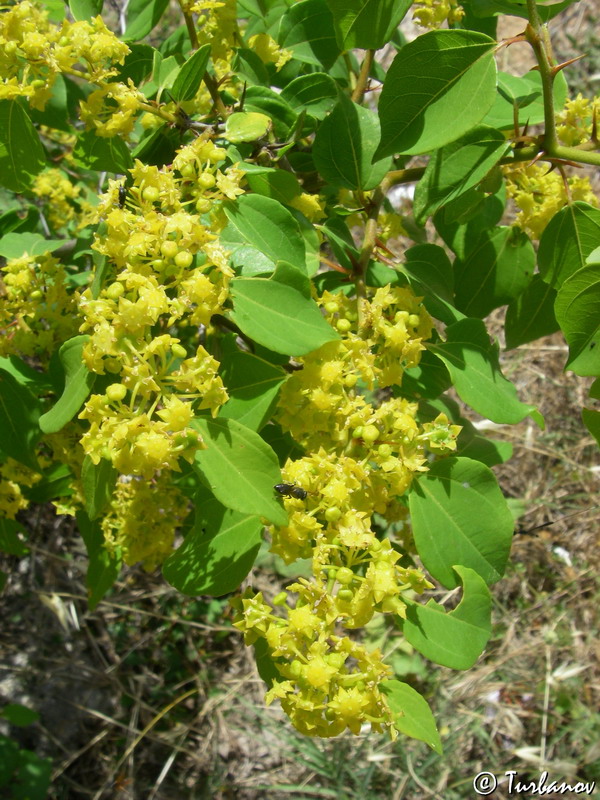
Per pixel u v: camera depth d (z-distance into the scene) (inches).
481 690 23.2
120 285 9.9
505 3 12.2
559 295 10.9
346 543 9.9
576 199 13.6
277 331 10.2
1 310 13.3
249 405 10.9
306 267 11.3
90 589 14.7
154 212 10.1
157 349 9.8
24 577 25.0
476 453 13.6
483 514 11.0
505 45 10.8
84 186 19.9
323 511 10.4
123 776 23.2
